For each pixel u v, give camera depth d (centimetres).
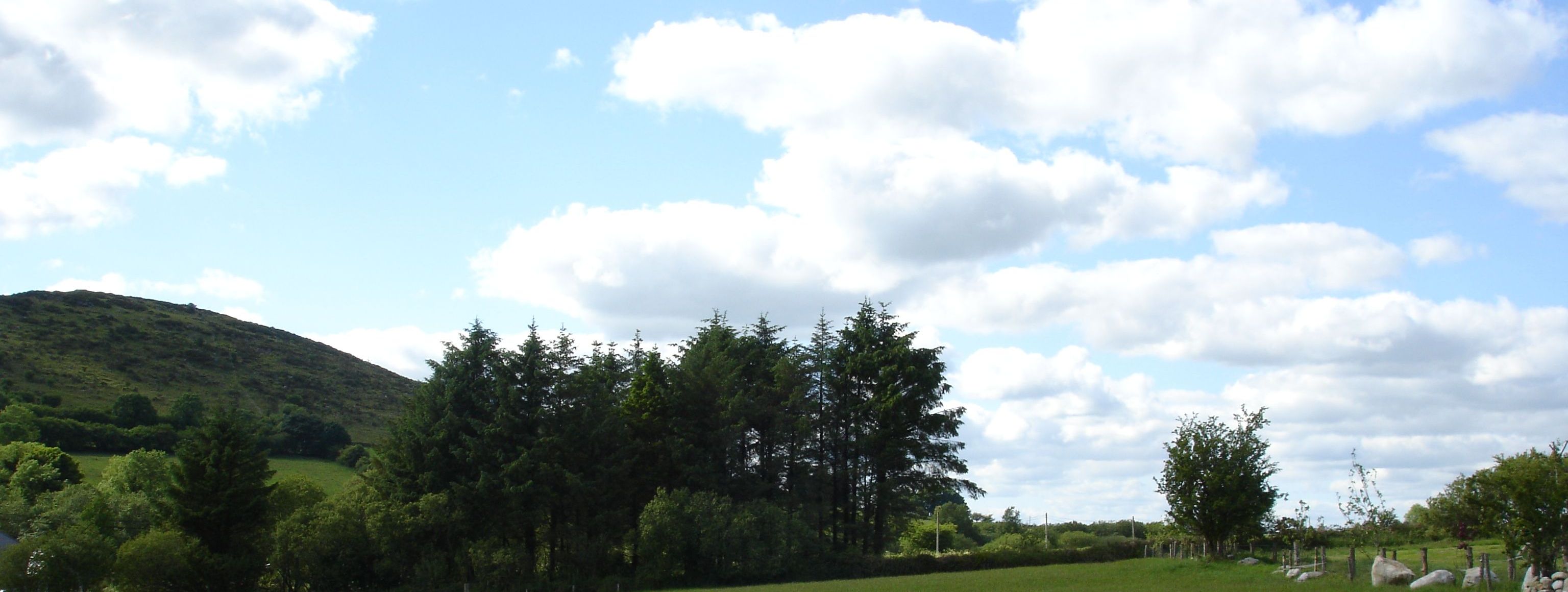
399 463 5912
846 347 6981
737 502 6406
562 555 5969
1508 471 2864
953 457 6756
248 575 5375
